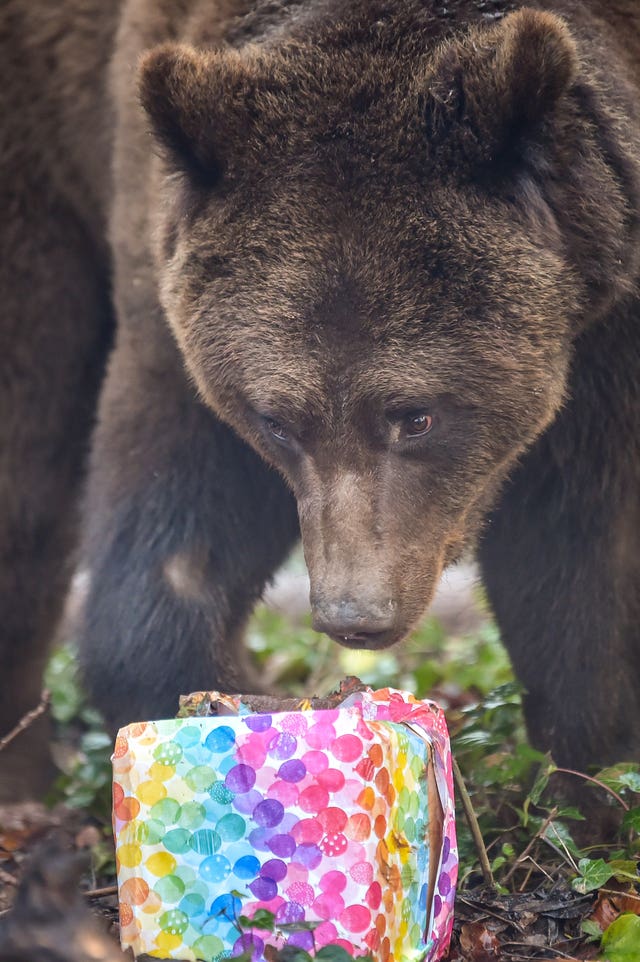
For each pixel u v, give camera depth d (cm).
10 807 1123
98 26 1125
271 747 588
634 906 743
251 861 588
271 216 784
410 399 766
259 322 782
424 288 759
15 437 1148
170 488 929
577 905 750
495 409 793
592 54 838
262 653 1617
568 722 943
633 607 937
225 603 943
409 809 613
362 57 804
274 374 778
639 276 847
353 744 586
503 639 991
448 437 794
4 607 1173
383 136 774
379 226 761
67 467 1193
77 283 1164
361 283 758
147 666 910
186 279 823
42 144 1138
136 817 594
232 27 906
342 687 680
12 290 1130
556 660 945
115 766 606
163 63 809
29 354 1145
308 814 584
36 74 1138
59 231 1149
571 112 790
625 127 824
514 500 935
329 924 583
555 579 935
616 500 903
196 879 590
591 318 829
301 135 786
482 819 870
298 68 808
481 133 763
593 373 875
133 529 935
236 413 834
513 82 747
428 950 631
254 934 586
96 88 1127
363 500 779
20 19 1142
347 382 766
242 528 945
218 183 813
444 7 825
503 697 927
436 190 764
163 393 932
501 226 771
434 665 1466
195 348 827
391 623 759
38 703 1235
